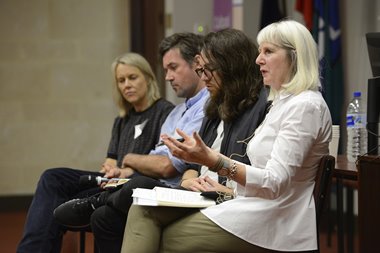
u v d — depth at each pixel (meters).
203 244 4.04
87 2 11.84
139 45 11.38
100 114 12.00
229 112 4.75
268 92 4.65
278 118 4.06
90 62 11.91
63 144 11.92
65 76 11.85
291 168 3.88
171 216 4.22
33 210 5.59
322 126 3.99
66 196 5.88
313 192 4.09
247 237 3.97
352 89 8.91
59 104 11.87
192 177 5.41
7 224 10.45
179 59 5.96
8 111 11.74
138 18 11.39
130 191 4.70
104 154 12.04
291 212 4.04
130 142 6.57
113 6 11.91
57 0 11.76
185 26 10.49
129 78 6.56
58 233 5.54
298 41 4.05
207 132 5.24
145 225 4.18
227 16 10.19
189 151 3.90
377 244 4.12
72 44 11.84
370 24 8.71
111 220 4.84
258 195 3.91
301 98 3.99
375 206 4.12
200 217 4.08
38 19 11.73
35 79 11.79
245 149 4.52
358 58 8.80
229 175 3.91
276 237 3.99
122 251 4.21
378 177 4.11
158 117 6.54
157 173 5.86
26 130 11.81
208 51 4.85
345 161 5.30
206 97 5.84
